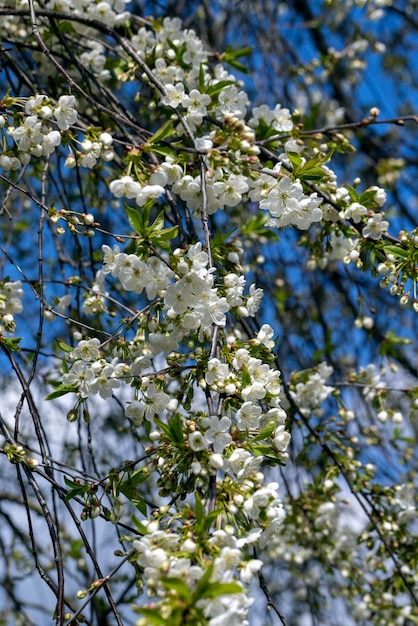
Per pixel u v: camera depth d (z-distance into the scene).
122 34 4.07
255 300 2.72
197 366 2.42
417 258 2.91
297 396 3.92
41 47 2.84
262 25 5.95
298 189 2.66
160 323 2.63
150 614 1.66
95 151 2.69
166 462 2.29
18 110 3.11
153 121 4.47
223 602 1.73
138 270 2.47
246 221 4.46
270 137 3.39
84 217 2.61
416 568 3.88
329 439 3.99
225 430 2.16
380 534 3.62
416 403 3.92
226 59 3.97
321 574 5.39
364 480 4.00
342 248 3.65
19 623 5.20
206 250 2.52
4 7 3.77
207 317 2.46
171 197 3.25
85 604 2.18
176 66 3.59
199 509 1.90
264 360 2.62
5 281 3.26
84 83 3.95
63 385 2.54
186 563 1.85
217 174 2.75
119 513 2.49
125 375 2.59
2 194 4.70
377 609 4.23
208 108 3.30
